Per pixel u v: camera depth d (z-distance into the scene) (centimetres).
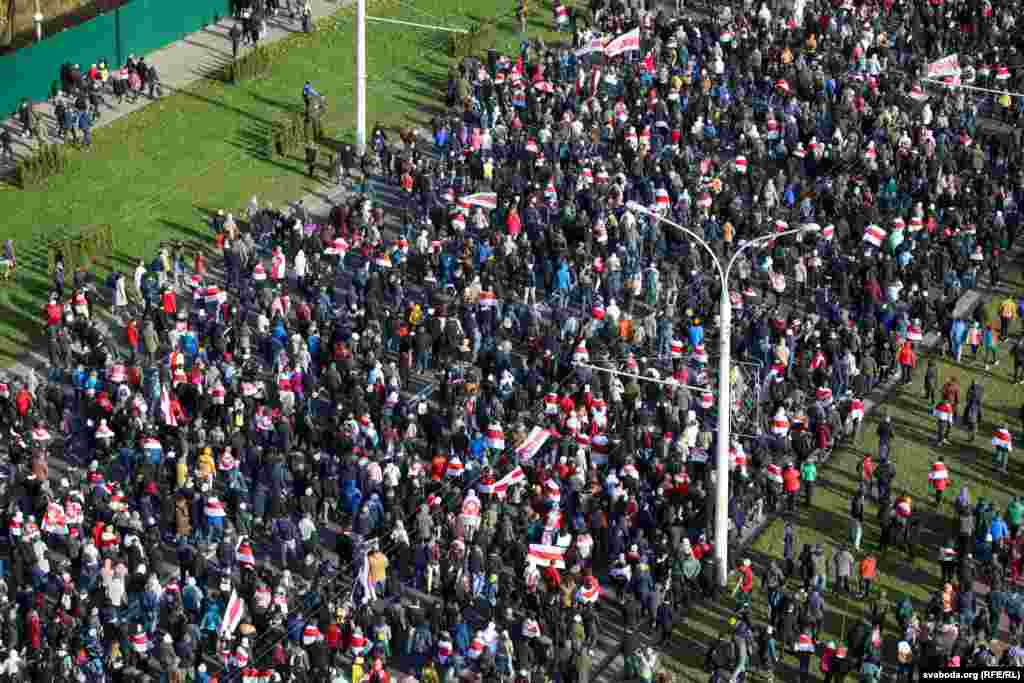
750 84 19238
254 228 17250
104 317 16525
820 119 18800
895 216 17388
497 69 19250
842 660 12925
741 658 13012
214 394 14850
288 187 18575
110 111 19588
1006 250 17925
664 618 13438
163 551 14125
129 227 17788
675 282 16588
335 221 17125
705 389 14838
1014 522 14275
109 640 12938
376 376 15012
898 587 14175
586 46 19238
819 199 17638
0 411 14975
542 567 13500
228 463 14038
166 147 19062
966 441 15738
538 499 13925
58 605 13125
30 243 17512
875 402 16150
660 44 19975
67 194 18238
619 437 14900
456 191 17662
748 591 13475
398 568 13875
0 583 13138
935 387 16012
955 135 18688
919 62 19912
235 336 15638
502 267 16450
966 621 13550
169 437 14612
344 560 13775
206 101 19862
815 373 15488
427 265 16562
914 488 15188
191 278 16475
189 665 12850
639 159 17788
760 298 16788
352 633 12950
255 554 14125
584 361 15212
